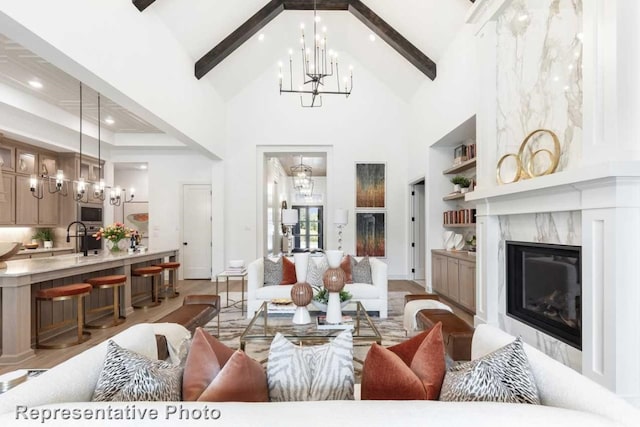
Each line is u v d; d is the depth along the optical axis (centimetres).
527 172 297
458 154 563
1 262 331
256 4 523
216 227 706
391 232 726
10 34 241
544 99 280
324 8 550
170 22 447
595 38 217
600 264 214
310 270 447
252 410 79
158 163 750
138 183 926
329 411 79
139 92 380
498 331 153
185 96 509
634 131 200
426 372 120
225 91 685
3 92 468
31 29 238
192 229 752
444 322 267
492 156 353
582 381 100
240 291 611
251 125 721
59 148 618
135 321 433
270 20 563
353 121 725
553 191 254
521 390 104
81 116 540
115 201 614
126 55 354
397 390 112
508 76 331
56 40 260
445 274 528
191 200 752
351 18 605
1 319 312
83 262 392
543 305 287
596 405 89
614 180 198
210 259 750
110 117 602
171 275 585
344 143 724
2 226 551
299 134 721
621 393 197
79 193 526
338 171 724
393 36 548
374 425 74
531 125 297
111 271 475
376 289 427
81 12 287
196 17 467
